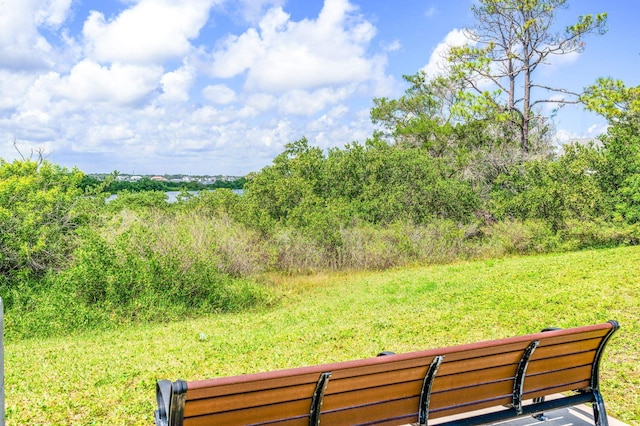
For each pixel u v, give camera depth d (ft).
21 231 51.06
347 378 12.10
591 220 87.20
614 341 26.55
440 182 94.89
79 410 18.90
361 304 44.14
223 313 47.47
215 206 79.46
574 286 40.50
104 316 42.04
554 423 17.43
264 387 11.08
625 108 106.73
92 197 61.57
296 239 74.79
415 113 146.10
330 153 104.99
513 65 120.88
